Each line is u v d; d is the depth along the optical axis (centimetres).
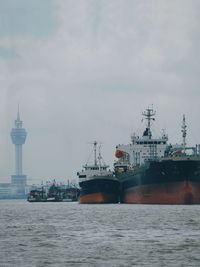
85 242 12106
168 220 17038
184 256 10156
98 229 14875
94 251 10831
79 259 10006
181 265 9375
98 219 18562
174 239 12344
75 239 12662
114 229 14775
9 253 10712
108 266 9362
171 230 14175
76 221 18050
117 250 10906
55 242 12188
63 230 14825
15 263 9694
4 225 16962
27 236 13462
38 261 9850
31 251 10931
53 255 10438
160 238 12562
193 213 19700
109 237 12925
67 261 9825
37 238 12975
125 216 19450
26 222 18262
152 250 10831
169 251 10694
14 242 12294
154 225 15588
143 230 14325
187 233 13425
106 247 11312
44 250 11044
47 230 14925
